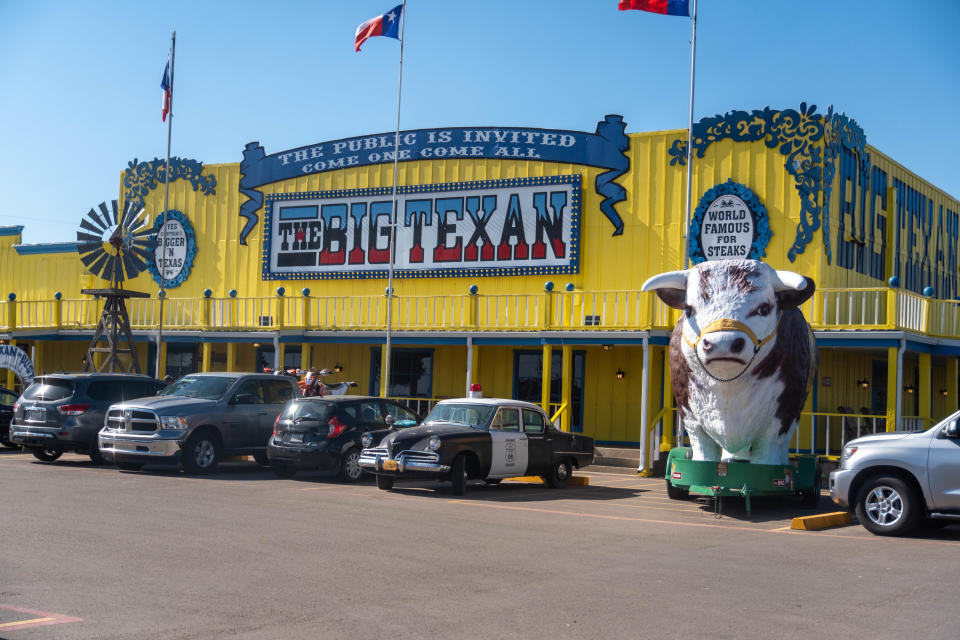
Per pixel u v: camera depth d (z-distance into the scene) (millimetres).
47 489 14133
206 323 26484
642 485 18688
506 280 24906
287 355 28453
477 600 7562
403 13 24188
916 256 27984
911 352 20500
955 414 12031
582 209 24125
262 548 9641
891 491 12125
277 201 28000
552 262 24234
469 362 23078
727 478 14156
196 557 9062
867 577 8875
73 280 31469
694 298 14000
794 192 21797
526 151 24812
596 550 10195
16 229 32906
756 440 14461
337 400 17688
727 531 12219
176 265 29344
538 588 8070
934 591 8234
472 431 15891
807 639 6547
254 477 17734
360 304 26250
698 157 22859
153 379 20266
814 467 15242
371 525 11523
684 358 14461
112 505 12570
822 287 21438
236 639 6242
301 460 17094
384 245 26469
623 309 23234
